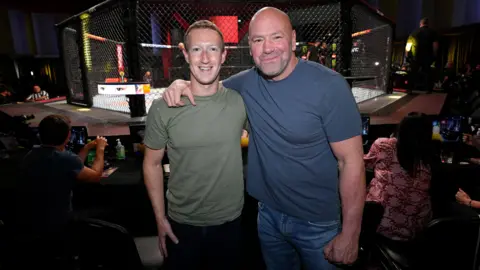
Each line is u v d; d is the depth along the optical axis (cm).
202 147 142
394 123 338
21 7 1020
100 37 513
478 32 849
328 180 143
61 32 538
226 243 158
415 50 592
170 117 140
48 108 520
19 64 1170
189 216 153
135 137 306
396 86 671
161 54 731
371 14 484
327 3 390
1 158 301
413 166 184
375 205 192
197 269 166
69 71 559
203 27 134
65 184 194
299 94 130
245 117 152
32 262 170
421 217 189
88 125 348
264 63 127
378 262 201
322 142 137
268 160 147
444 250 165
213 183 146
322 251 150
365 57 604
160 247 160
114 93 347
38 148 195
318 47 495
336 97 125
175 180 151
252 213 253
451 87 609
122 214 254
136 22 354
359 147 130
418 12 1034
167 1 355
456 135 308
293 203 148
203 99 140
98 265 172
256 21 126
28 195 189
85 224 165
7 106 577
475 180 244
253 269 238
